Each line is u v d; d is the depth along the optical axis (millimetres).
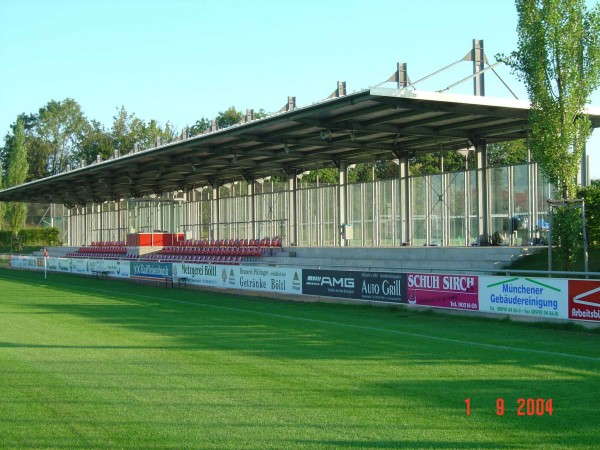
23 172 76625
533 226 26125
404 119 23016
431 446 6617
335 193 36188
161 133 101562
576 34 18609
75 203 63344
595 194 19609
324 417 7691
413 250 24750
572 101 18719
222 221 46688
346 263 27078
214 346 12789
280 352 12039
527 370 10195
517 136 26625
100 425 7512
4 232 73562
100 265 36156
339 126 23094
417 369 10359
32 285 30500
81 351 12297
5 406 8367
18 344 13156
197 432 7199
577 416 7613
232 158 35219
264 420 7609
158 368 10625
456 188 29172
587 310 14141
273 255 32938
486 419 7535
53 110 104750
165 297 23906
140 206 46531
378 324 15828
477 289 16656
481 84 20938
